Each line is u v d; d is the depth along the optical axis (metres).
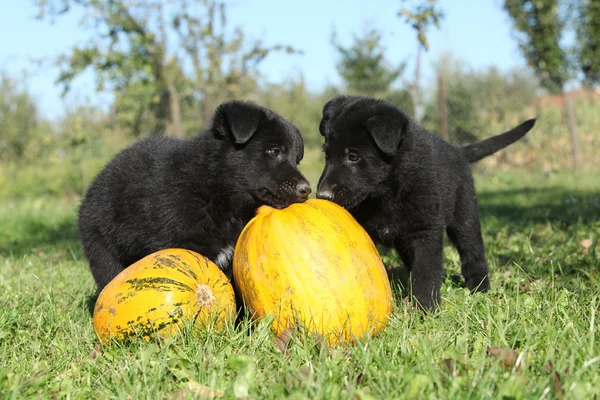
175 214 1.12
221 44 4.06
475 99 4.60
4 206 3.79
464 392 0.75
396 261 1.52
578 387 0.75
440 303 1.11
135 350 0.92
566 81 4.68
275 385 0.79
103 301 0.97
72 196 4.27
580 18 4.66
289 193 1.13
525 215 2.25
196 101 4.12
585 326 0.92
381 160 1.17
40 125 5.73
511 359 0.82
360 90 4.34
